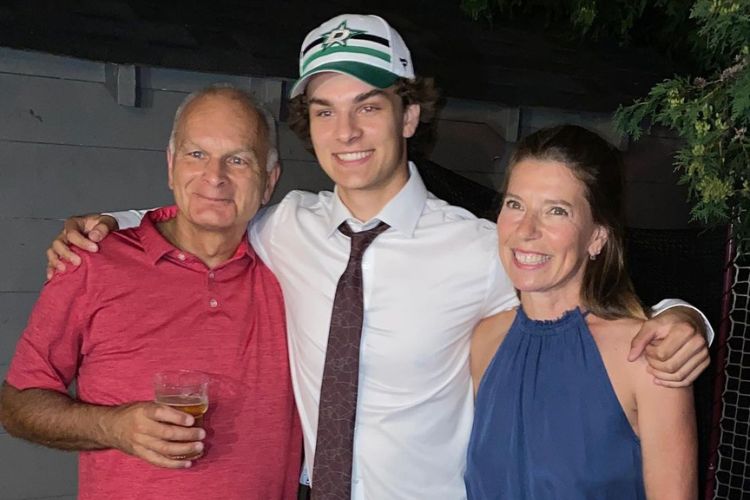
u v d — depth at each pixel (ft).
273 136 7.79
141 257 7.30
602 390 6.43
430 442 7.24
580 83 15.43
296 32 13.17
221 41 12.17
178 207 7.48
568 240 6.43
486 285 7.25
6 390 7.19
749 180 10.02
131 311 7.16
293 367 7.56
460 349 7.31
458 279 7.22
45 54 10.99
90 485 7.14
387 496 7.20
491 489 6.88
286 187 13.00
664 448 6.23
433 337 7.16
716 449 10.44
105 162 11.58
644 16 18.03
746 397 13.25
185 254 7.34
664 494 6.25
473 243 7.30
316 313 7.35
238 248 7.60
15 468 11.44
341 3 14.84
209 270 7.40
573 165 6.42
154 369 7.13
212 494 7.09
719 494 13.15
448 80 13.88
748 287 12.07
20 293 11.27
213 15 12.82
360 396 7.20
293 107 7.81
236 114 7.38
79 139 11.39
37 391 7.04
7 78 10.88
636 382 6.32
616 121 10.88
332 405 7.07
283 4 13.96
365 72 6.97
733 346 13.15
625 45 17.56
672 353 6.07
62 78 11.20
